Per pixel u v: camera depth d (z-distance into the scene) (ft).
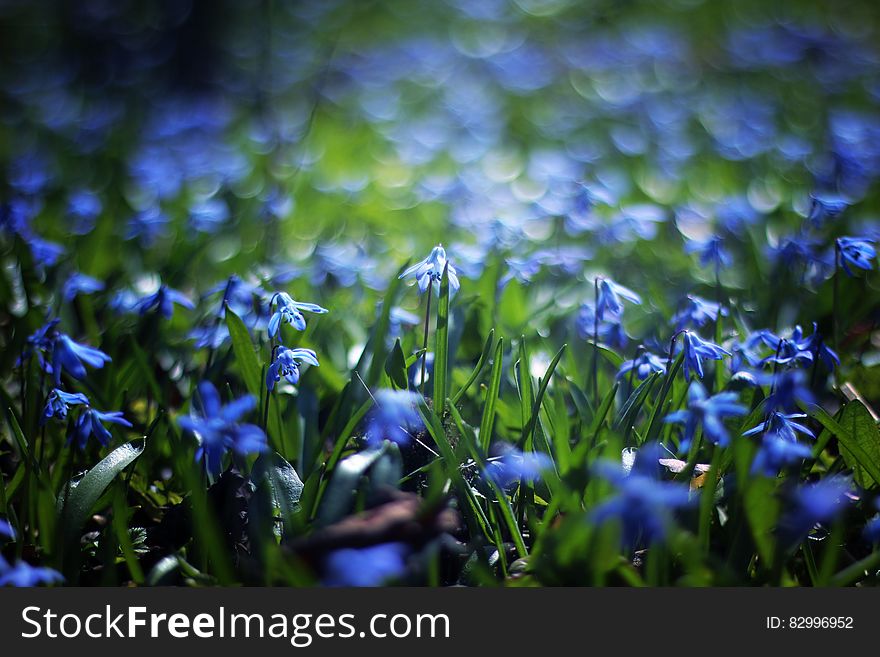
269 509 1.90
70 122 6.96
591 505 1.96
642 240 3.63
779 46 8.73
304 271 2.78
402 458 2.06
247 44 9.39
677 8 10.50
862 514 2.01
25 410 2.18
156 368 2.57
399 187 5.13
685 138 6.02
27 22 10.31
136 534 2.02
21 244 2.70
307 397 2.20
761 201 4.49
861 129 5.06
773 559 1.80
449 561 1.93
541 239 3.61
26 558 1.99
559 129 6.68
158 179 4.45
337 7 10.99
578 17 10.60
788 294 2.80
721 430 1.80
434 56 9.59
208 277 3.28
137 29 9.78
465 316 2.57
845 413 2.07
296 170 4.81
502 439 2.22
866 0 10.41
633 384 2.31
